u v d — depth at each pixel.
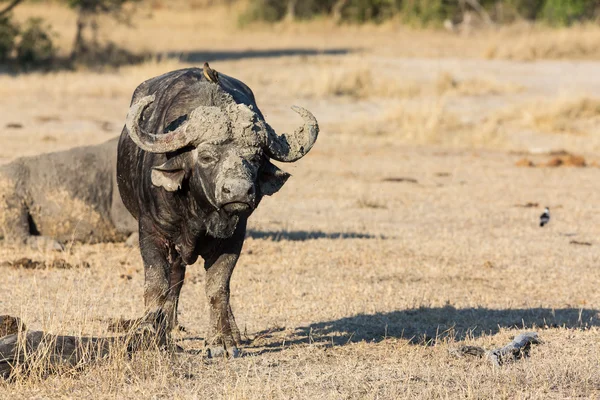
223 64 128.12
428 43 163.38
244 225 26.94
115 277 37.25
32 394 22.95
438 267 40.66
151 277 26.36
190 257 26.50
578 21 171.88
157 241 26.62
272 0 196.12
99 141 73.62
